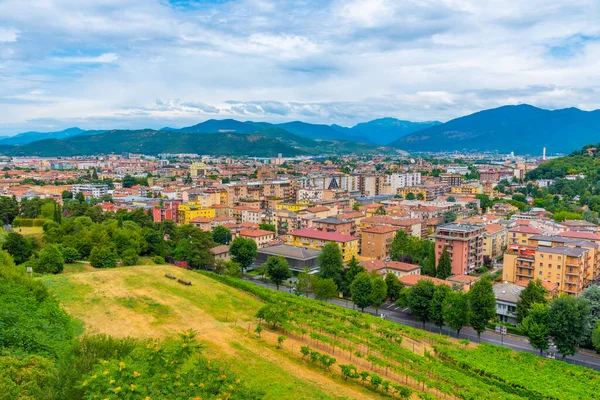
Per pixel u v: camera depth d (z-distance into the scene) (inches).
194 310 4579.2
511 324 5521.7
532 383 3868.1
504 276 6747.1
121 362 2017.7
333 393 3270.2
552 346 4891.7
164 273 5565.9
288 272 6589.6
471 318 4975.4
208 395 2090.3
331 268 6599.4
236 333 4168.3
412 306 5433.1
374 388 3511.3
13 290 3408.0
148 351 2353.6
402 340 4726.9
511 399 3570.4
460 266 7244.1
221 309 4793.3
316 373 3604.8
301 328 4315.9
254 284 6446.9
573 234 7805.1
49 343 2817.4
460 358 4313.5
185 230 7795.3
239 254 7396.7
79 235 6412.4
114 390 1873.8
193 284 5329.7
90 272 5315.0
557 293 6102.4
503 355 4458.7
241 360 3570.4
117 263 6284.5
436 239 7440.9
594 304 5152.6
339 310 5423.2
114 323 3951.8
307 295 6318.9
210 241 7765.8
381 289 5649.6
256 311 4982.8
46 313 3272.6
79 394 2087.8
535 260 6417.3
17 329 2765.7
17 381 2260.1
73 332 3376.0
